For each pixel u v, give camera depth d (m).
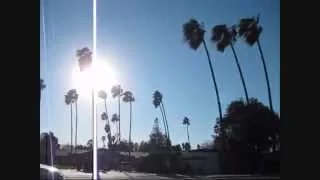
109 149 25.08
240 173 26.50
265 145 26.98
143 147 25.64
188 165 26.12
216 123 26.55
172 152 25.98
